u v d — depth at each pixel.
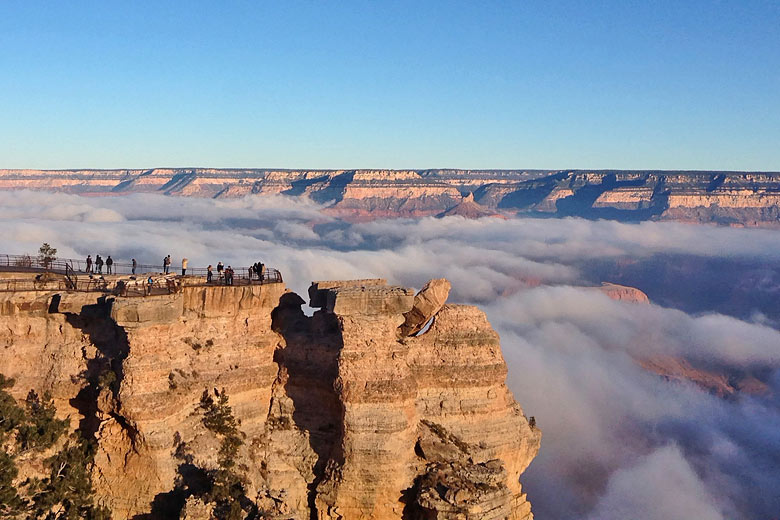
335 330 48.72
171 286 46.41
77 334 45.34
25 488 41.44
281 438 47.09
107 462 42.72
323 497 44.50
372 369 44.88
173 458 42.66
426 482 44.38
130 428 42.38
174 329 44.34
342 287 47.62
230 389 46.25
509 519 45.94
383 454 43.75
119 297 43.50
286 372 48.44
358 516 44.22
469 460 46.41
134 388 41.78
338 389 44.53
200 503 40.56
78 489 41.41
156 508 41.88
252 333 47.94
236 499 41.97
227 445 44.38
